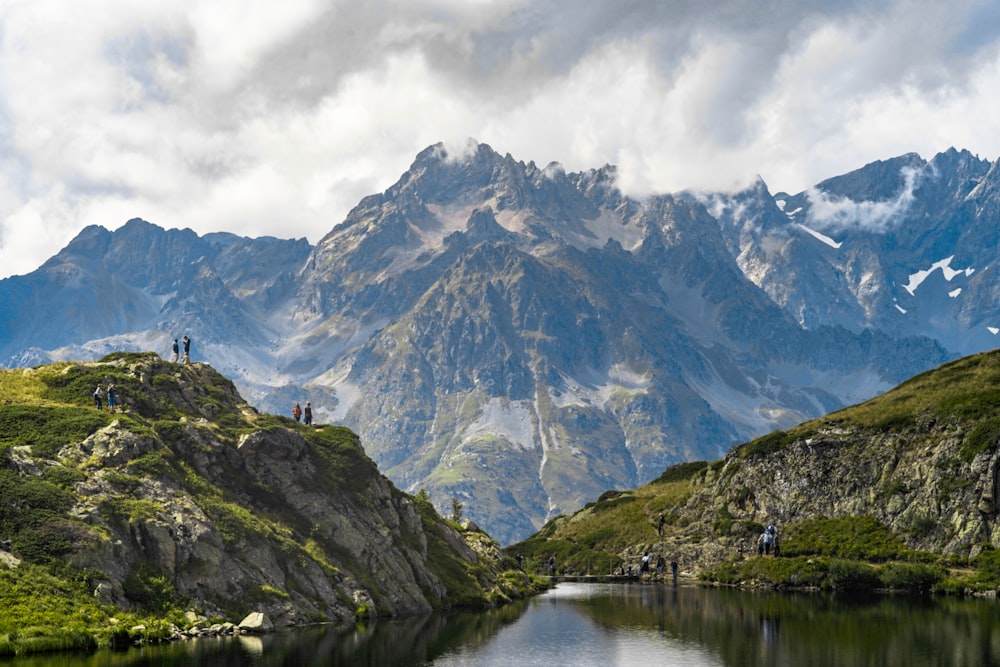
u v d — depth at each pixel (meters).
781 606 127.56
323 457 121.25
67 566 83.62
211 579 92.25
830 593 143.12
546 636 103.12
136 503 92.25
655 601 139.50
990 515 144.38
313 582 103.19
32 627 76.75
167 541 90.38
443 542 145.00
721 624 111.88
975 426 155.38
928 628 104.19
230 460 109.31
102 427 100.06
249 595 94.38
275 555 101.38
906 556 148.38
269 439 112.81
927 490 154.12
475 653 91.81
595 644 97.81
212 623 88.62
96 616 81.19
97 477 93.25
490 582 143.38
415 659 87.06
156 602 87.12
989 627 103.88
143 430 101.12
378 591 111.50
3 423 98.12
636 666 86.19
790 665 85.94
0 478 88.69
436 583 127.00
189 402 117.38
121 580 86.06
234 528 98.44
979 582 132.75
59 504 87.75
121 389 112.12
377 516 120.75
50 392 110.75
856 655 89.94
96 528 87.00
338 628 99.38
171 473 99.12
